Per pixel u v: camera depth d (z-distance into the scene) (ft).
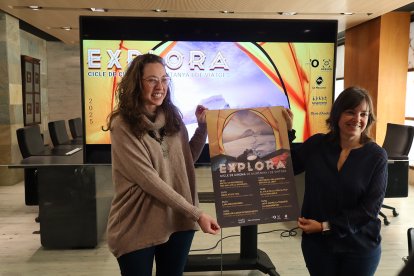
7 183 17.13
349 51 20.33
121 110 4.68
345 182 5.02
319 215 5.25
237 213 5.21
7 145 17.06
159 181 4.55
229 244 10.28
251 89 8.23
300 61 8.22
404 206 13.74
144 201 4.71
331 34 8.16
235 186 5.25
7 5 13.94
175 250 5.11
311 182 5.36
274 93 8.29
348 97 5.05
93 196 9.87
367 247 5.11
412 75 17.44
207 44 8.01
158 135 4.81
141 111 4.69
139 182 4.58
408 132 11.52
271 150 5.38
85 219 9.95
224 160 5.28
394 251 9.89
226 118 5.36
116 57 7.93
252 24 8.02
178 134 5.07
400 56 17.51
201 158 8.08
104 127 7.38
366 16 16.21
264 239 10.69
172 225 4.90
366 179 4.99
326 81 8.34
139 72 4.68
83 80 7.97
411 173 16.78
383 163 4.99
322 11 15.11
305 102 8.37
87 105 8.05
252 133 5.37
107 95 8.04
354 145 5.23
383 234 11.11
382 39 17.28
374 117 5.18
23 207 13.84
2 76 16.81
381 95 17.61
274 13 15.35
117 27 7.84
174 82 8.05
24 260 9.43
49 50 26.68
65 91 27.25
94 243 10.02
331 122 5.33
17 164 8.94
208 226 4.62
